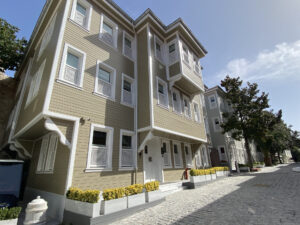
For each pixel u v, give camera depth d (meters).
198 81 12.75
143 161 8.98
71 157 5.99
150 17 10.75
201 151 15.91
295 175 12.86
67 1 7.94
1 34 13.21
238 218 4.39
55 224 5.12
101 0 9.55
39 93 7.01
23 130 7.66
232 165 21.98
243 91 20.62
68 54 7.45
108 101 8.20
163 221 4.62
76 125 6.49
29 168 9.30
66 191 5.58
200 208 5.60
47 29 10.23
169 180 10.54
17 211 4.34
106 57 8.94
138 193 6.08
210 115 24.72
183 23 11.94
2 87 13.98
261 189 8.13
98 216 4.54
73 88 6.87
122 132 8.33
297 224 3.69
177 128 10.29
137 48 11.15
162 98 10.19
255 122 18.77
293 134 45.25
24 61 13.66
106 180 6.87
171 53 11.75
